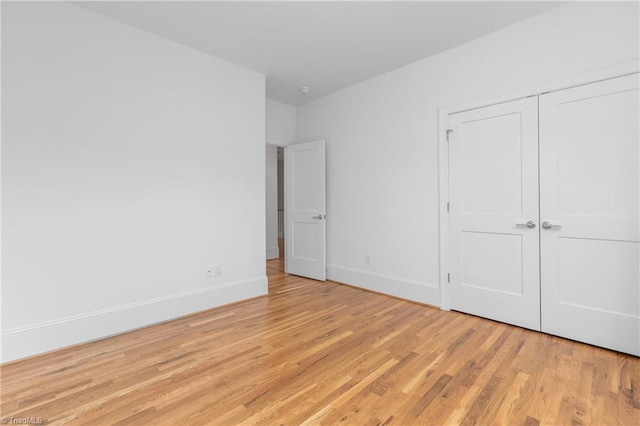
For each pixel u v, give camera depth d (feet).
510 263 8.80
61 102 7.54
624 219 7.07
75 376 6.27
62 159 7.57
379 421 4.95
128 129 8.61
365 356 7.06
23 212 7.06
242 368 6.56
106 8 7.81
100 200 8.15
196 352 7.29
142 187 8.88
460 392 5.68
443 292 10.19
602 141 7.31
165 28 8.75
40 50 7.23
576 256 7.72
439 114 10.19
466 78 9.57
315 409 5.25
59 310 7.54
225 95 10.73
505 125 8.80
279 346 7.59
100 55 8.10
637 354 6.93
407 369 6.49
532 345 7.55
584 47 7.50
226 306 10.62
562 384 5.90
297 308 10.41
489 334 8.21
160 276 9.25
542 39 8.11
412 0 7.52
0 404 5.39
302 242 14.93
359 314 9.79
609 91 7.20
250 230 11.52
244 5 7.70
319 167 14.01
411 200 11.06
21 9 7.00
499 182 8.95
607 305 7.31
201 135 10.13
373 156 12.27
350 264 13.23
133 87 8.68
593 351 7.23
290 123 15.65
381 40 9.41
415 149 10.92
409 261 11.17
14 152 6.95
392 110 11.59
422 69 10.66
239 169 11.16
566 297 7.88
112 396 5.62
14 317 6.95
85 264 7.92
